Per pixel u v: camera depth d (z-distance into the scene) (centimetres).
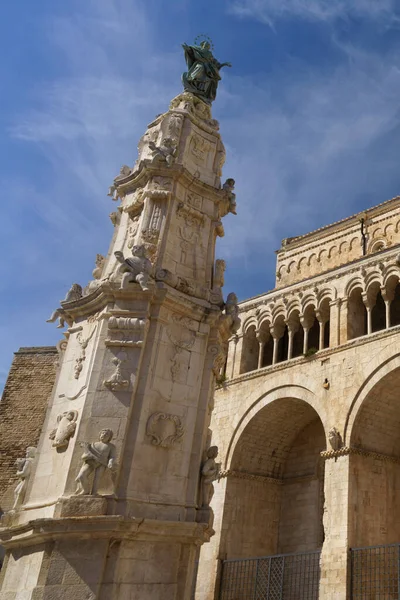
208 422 1850
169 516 1566
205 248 2047
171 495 1598
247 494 4172
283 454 4450
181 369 1759
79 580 1401
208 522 1617
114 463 1527
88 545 1442
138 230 1983
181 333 1806
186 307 1820
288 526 4194
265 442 4316
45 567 1430
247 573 3872
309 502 4153
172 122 2203
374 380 3481
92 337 1797
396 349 3450
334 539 3259
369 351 3594
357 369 3609
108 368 1667
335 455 3469
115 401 1619
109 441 1564
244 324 4581
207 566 3941
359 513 3297
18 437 4506
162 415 1658
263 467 4353
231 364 4494
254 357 4541
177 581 1509
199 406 1753
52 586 1394
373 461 3497
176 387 1731
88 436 1576
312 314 4191
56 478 1612
